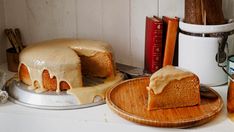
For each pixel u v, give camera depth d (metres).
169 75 0.98
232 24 1.11
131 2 1.26
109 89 1.08
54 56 1.06
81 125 0.98
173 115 0.96
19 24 1.35
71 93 1.05
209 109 0.98
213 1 1.11
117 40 1.31
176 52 1.21
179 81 0.98
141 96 1.06
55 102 1.04
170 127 0.92
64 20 1.32
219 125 0.94
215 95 1.04
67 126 0.99
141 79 1.16
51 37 1.34
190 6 1.13
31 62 1.07
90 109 1.03
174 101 0.99
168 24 1.18
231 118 0.96
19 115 1.00
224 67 1.12
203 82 1.13
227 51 1.11
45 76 1.06
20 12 1.33
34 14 1.33
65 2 1.30
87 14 1.30
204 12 1.10
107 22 1.29
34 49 1.12
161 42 1.20
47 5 1.31
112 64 1.15
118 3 1.27
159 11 1.25
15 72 1.27
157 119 0.93
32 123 1.00
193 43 1.11
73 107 1.03
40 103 1.04
